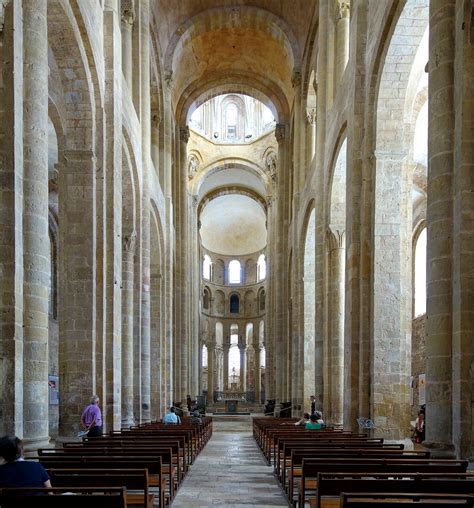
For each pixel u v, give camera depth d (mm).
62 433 15312
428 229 10320
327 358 22578
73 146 16281
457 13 10141
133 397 22891
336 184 22781
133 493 8328
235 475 14273
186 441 15008
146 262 24219
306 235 30875
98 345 16109
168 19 32844
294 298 33406
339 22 22891
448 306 9906
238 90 42281
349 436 13859
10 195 9430
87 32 15352
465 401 9375
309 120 31531
